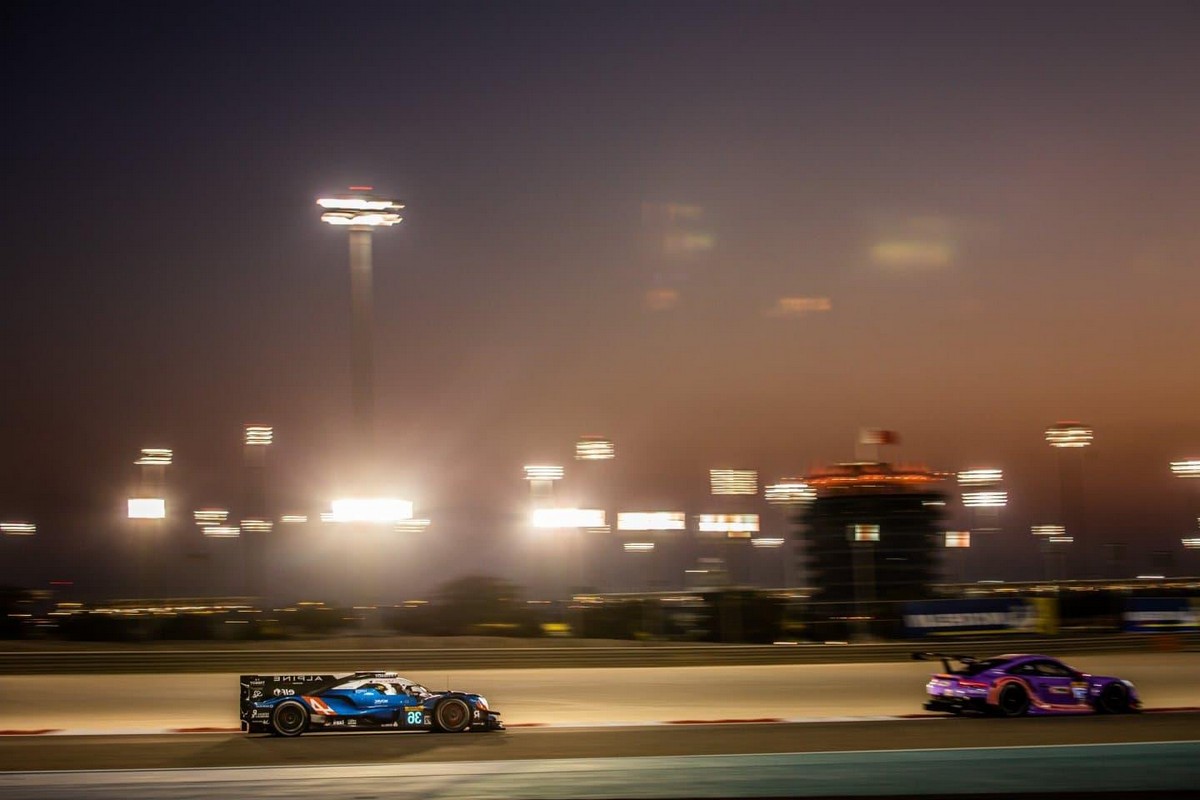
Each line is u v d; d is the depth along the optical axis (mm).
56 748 23297
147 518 86562
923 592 94125
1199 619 62938
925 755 21344
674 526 100938
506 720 30906
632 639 62625
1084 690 29078
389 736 25578
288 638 58406
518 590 66125
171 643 54531
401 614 62875
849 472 95750
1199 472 90438
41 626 58688
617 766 19984
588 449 82000
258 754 22219
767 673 42688
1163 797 17188
